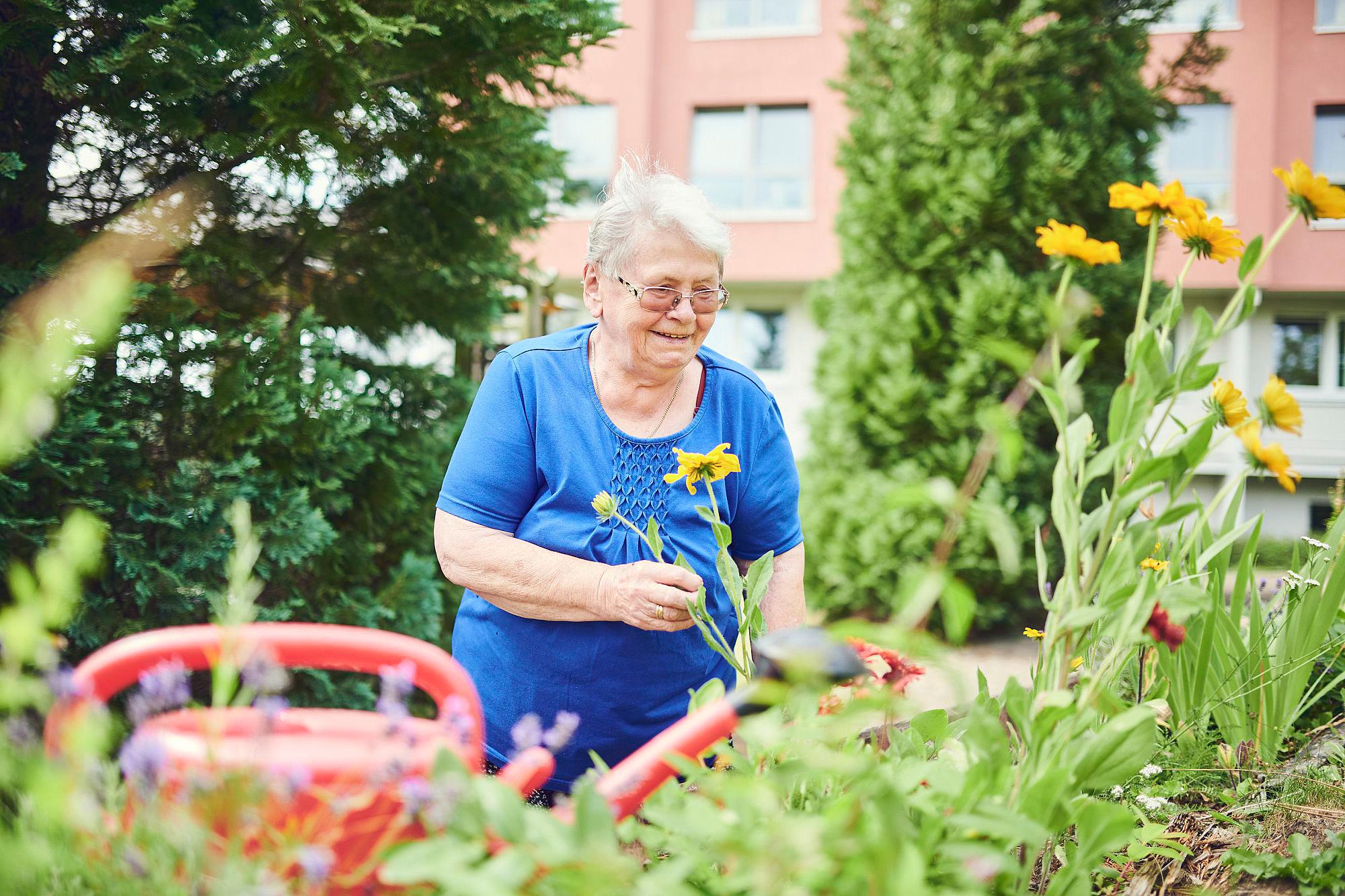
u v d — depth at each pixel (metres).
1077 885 0.80
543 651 1.45
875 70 7.28
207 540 2.76
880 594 6.42
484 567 1.42
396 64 2.88
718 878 0.67
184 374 2.87
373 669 0.74
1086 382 6.20
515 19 2.93
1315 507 11.73
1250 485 11.74
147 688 0.64
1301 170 0.79
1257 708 1.67
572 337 1.57
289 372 2.96
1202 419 0.83
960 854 0.66
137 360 2.77
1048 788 0.73
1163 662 1.65
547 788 1.50
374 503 3.29
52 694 0.60
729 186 12.58
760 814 0.64
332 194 3.33
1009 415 0.74
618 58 12.28
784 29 12.30
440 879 0.54
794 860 0.58
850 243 7.11
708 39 12.47
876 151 6.99
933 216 6.62
